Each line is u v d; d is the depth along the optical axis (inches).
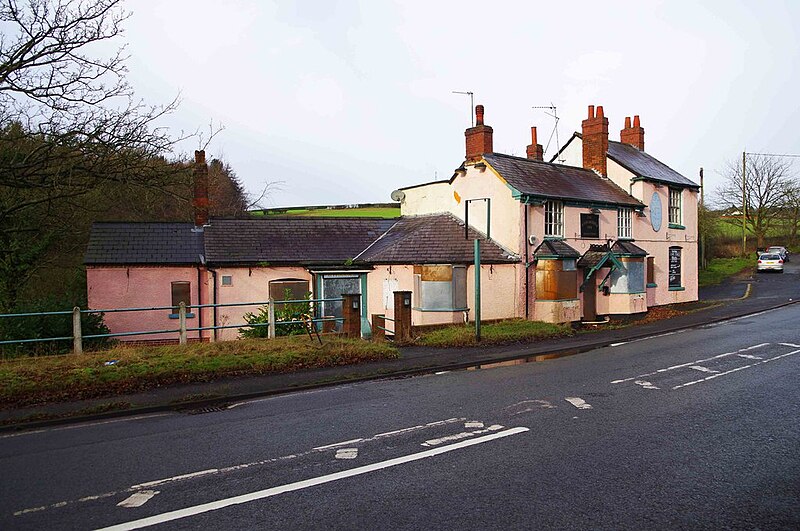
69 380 387.2
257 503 211.8
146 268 774.5
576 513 200.4
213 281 780.6
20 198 716.0
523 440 282.4
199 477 237.8
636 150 1127.0
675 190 1056.2
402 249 804.0
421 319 751.1
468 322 732.0
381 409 345.7
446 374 459.2
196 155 868.0
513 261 773.3
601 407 345.1
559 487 223.3
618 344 620.4
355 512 202.8
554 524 192.1
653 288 975.6
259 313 752.3
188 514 203.0
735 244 2288.4
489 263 761.6
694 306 983.6
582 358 530.3
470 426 306.7
